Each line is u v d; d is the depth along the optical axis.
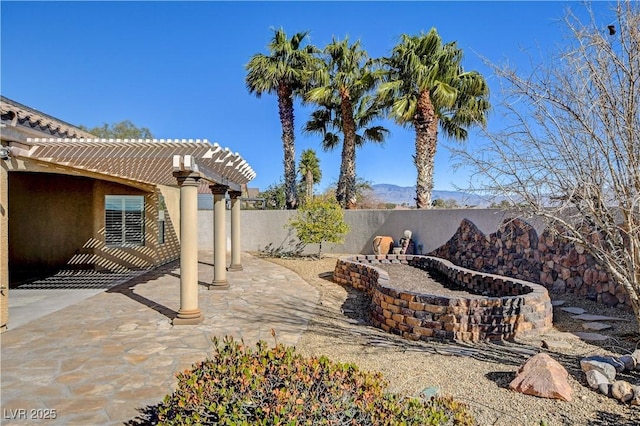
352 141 19.88
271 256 18.80
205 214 21.45
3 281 7.04
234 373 2.84
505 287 8.46
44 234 14.12
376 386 2.92
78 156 7.76
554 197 4.46
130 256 14.64
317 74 18.95
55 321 7.71
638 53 3.80
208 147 7.42
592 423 3.77
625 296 7.96
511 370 5.14
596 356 5.05
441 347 6.14
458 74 16.70
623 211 4.13
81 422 3.96
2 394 4.57
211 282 12.04
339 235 17.52
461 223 13.83
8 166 7.27
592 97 4.05
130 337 6.71
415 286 10.23
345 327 7.38
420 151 16.67
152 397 4.50
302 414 2.38
